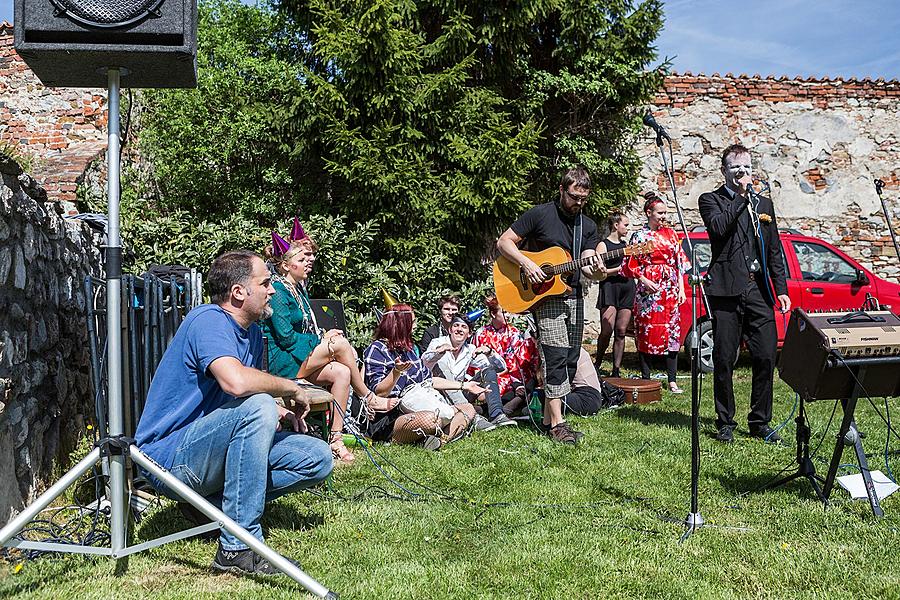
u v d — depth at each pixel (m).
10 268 3.24
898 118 11.70
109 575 2.85
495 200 8.96
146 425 3.05
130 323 3.48
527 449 4.91
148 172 10.13
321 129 8.85
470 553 3.16
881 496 3.72
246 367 2.96
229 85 10.02
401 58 8.80
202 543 3.19
